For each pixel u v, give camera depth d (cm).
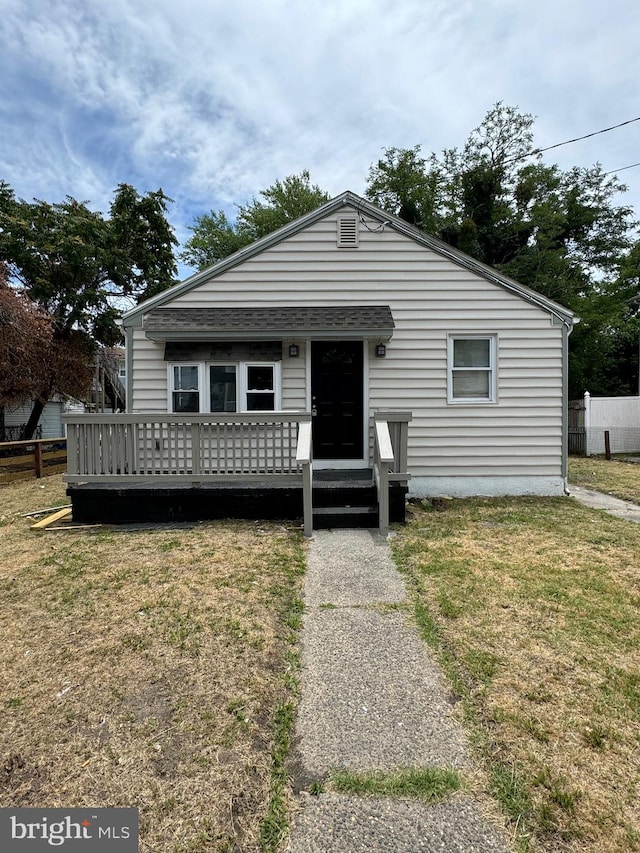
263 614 326
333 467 697
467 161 2111
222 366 688
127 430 577
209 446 580
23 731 209
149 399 686
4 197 1475
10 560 439
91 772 186
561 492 712
